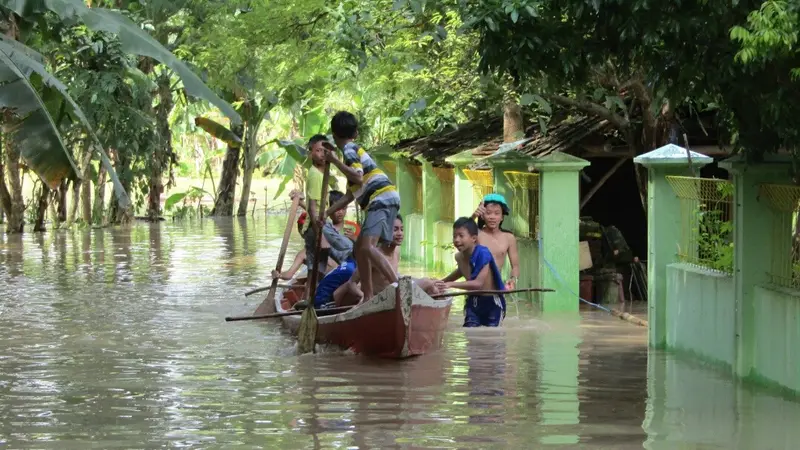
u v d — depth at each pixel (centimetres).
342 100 3334
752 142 963
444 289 1293
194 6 2725
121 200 1201
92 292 1848
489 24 941
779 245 981
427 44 2017
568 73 984
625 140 1739
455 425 846
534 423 852
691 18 871
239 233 3319
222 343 1288
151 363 1149
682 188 1184
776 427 834
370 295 1248
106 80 2850
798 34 820
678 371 1073
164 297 1777
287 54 2292
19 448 781
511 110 1920
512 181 1764
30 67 1141
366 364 1131
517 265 1425
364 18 1934
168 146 3888
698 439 800
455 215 2084
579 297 1579
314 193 1827
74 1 1230
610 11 899
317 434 818
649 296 1234
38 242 2966
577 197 1572
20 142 1115
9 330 1409
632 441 795
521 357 1164
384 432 823
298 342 1214
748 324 1006
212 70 2486
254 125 4184
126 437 813
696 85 961
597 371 1078
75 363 1153
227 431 830
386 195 1239
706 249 1145
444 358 1162
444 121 2305
